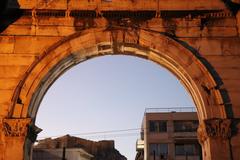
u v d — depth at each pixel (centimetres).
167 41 1711
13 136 1568
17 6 1738
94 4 1748
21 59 1683
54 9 1734
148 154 5859
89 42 1722
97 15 1744
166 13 1745
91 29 1727
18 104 1608
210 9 1750
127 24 1739
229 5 1764
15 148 1555
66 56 1705
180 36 1725
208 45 1708
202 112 1631
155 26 1741
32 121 1634
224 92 1627
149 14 1744
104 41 1725
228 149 1545
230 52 1695
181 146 5881
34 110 1705
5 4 1727
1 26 1728
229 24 1745
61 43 1705
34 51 1697
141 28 1731
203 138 1645
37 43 1709
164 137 5928
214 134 1565
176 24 1742
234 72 1661
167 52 1702
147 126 6025
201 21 1741
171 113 6059
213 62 1680
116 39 1725
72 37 1712
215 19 1753
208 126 1573
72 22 1741
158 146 5903
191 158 5800
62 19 1744
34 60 1681
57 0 1750
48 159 5894
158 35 1720
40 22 1738
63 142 7588
